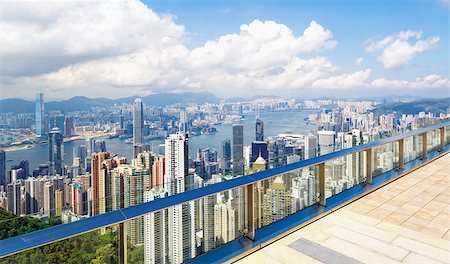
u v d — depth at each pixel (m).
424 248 2.99
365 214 3.88
